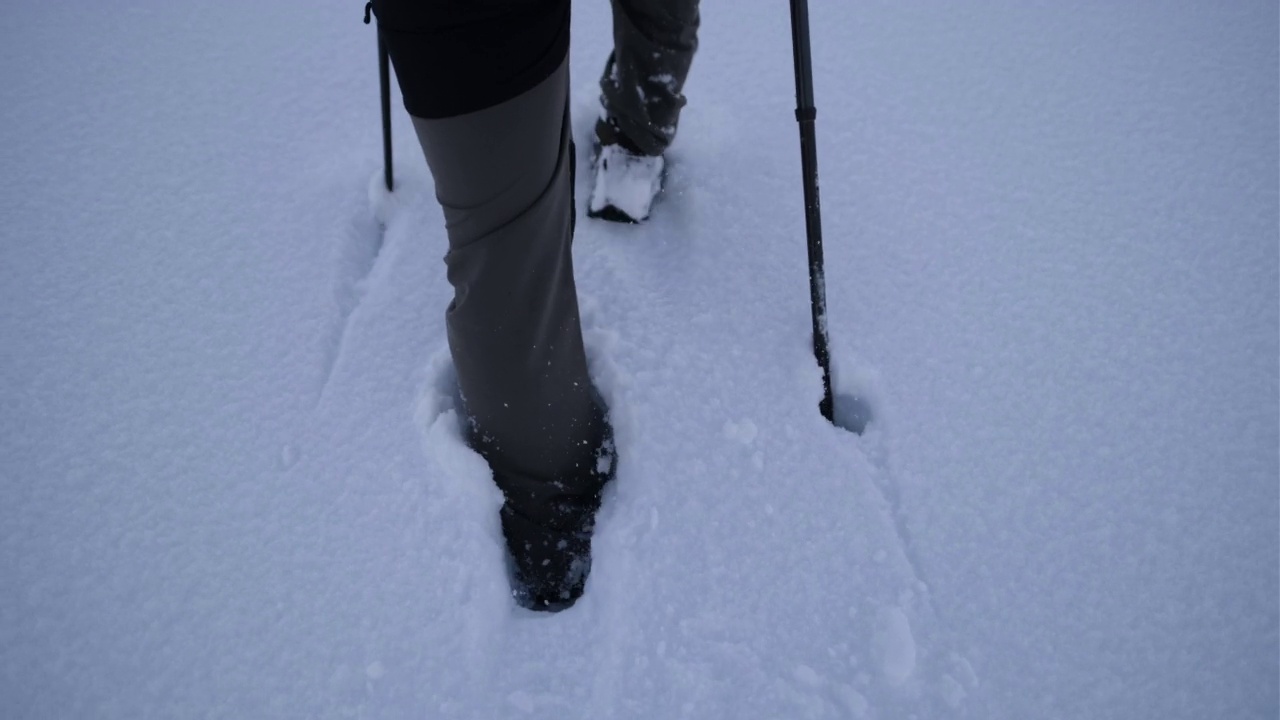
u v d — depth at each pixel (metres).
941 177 1.76
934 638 1.22
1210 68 1.95
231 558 1.27
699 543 1.29
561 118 1.00
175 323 1.53
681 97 1.57
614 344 1.48
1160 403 1.44
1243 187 1.73
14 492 1.33
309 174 1.76
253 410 1.42
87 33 2.03
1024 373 1.48
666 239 1.66
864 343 1.51
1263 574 1.28
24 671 1.17
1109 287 1.59
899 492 1.35
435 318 1.53
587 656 1.20
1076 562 1.29
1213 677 1.19
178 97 1.90
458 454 1.32
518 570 1.31
